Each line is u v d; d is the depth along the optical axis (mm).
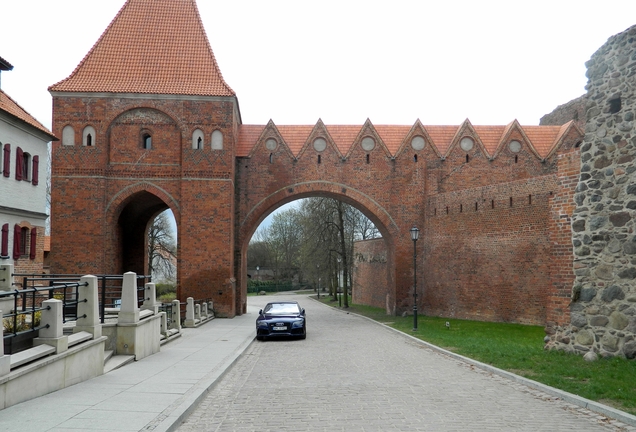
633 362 10820
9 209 22250
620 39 11914
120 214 30984
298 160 33156
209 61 31875
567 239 12867
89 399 8438
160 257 56812
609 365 10820
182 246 29719
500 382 10438
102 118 29969
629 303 11227
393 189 33438
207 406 8523
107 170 30016
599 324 11844
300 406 8414
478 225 28656
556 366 11125
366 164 33469
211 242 29781
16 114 22672
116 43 32125
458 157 33312
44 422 6969
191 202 29891
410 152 33594
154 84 30531
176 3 33750
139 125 30297
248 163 33062
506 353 13570
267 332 19641
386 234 34062
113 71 31000
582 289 12328
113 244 30000
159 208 34656
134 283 13398
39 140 25219
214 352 15133
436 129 35406
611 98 12023
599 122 12258
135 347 13164
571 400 8523
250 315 32250
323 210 44812
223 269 29703
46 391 8844
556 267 13195
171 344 17312
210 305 29281
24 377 8195
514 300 26203
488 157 33062
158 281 60031
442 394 9273
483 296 28031
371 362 13797
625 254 11406
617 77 11930
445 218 31219
